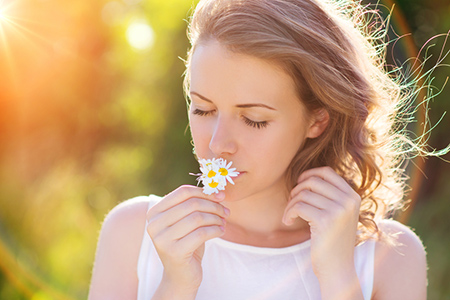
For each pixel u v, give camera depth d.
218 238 1.95
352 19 2.15
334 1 1.98
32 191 6.05
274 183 1.91
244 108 1.62
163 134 5.62
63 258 5.84
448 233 4.57
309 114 1.76
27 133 6.30
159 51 5.58
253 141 1.65
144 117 5.69
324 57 1.73
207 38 1.63
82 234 5.85
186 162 5.53
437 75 4.69
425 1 4.73
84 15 5.82
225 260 1.93
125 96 5.75
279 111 1.66
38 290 5.82
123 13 5.75
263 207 1.94
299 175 1.89
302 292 1.91
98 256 2.00
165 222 1.67
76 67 5.89
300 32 1.67
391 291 1.95
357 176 2.01
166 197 1.69
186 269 1.67
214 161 1.63
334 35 1.79
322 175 1.80
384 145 1.99
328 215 1.73
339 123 1.87
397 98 2.05
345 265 1.75
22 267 5.82
